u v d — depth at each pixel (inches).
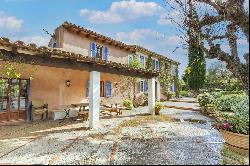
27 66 479.5
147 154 252.4
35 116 499.2
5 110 453.7
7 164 222.5
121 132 371.9
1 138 335.9
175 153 253.8
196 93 1293.1
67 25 573.3
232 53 229.0
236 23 218.2
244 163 211.2
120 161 230.8
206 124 436.1
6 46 270.7
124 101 703.7
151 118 521.7
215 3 231.3
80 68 385.7
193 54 1318.9
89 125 409.4
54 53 318.0
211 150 260.8
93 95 410.3
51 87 528.1
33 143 307.3
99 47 708.7
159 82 1041.5
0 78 443.2
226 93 852.0
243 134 226.5
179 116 552.7
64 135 354.0
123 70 486.9
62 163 227.8
